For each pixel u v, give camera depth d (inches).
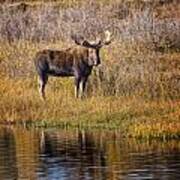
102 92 4168.3
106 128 3607.3
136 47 4982.8
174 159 2876.5
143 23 5290.4
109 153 3011.8
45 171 2716.5
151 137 3334.2
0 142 3302.2
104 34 5191.9
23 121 3833.7
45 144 3230.8
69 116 3799.2
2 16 5615.2
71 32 5374.0
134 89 4146.2
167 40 5172.2
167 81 4315.9
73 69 4284.0
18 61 4749.0
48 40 5260.8
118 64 4525.1
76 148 3129.9
